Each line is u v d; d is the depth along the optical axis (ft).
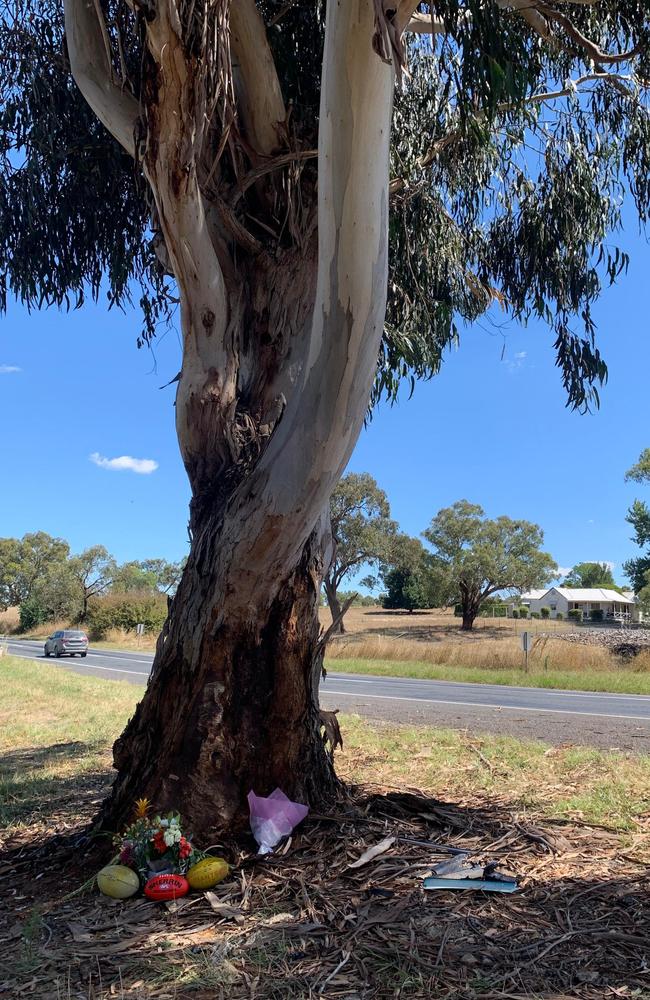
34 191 22.39
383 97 12.89
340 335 13.65
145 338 26.05
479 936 11.39
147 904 13.24
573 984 9.93
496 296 28.35
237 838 15.25
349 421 14.15
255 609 15.72
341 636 153.79
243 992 9.96
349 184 12.96
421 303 26.07
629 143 25.36
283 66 19.66
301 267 18.01
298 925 11.96
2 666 87.71
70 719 41.96
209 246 16.40
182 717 15.69
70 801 22.27
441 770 23.84
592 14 20.61
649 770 22.89
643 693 54.85
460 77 19.61
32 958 11.23
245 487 15.28
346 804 17.48
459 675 70.33
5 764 29.55
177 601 16.56
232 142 16.93
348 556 164.45
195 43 14.57
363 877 13.84
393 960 10.67
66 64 21.48
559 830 16.83
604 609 242.99
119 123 17.67
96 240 24.22
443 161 24.66
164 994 10.00
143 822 14.05
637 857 14.94
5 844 17.94
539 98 24.80
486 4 16.29
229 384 16.92
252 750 15.79
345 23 12.40
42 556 280.10
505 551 169.37
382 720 37.09
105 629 186.29
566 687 60.03
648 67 21.20
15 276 23.97
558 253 26.84
